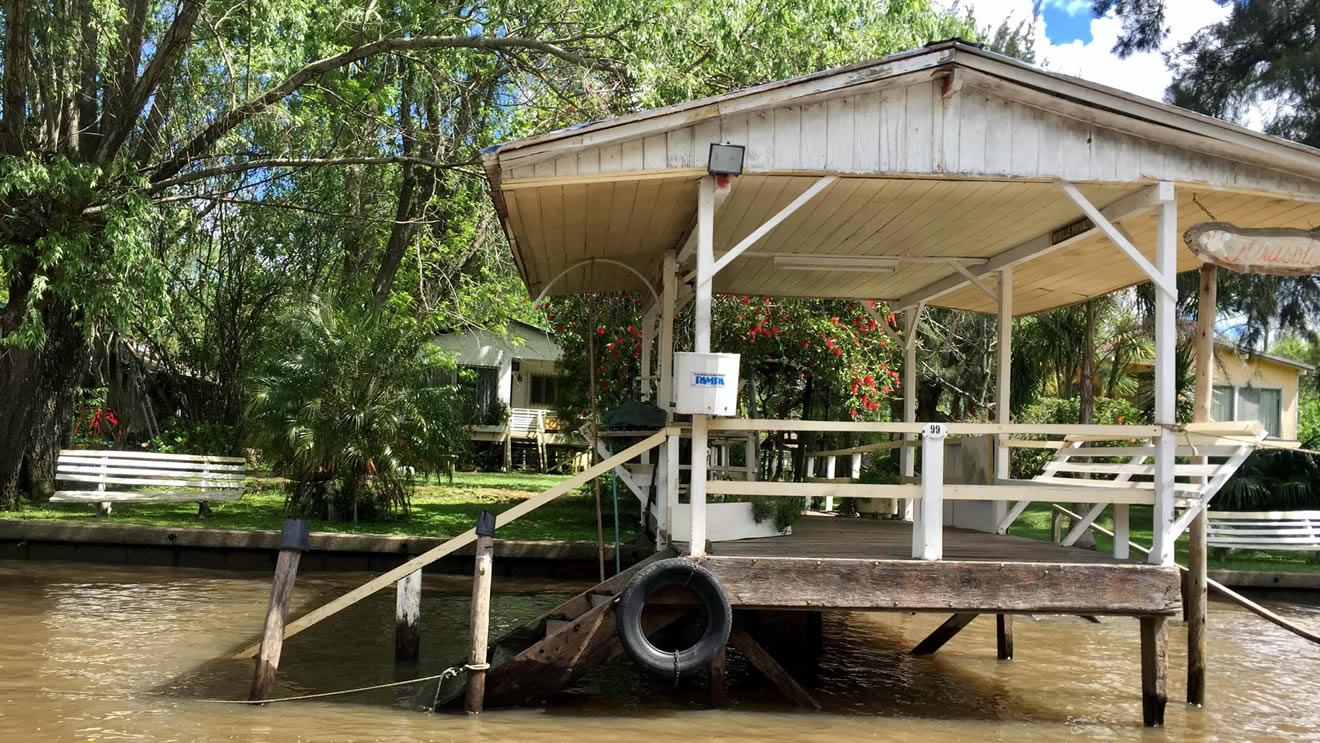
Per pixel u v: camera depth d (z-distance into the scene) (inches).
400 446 545.0
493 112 629.3
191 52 555.5
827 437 556.7
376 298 705.0
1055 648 370.9
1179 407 686.5
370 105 622.8
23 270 538.9
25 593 396.2
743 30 517.0
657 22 501.4
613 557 469.7
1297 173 265.4
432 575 480.4
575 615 295.6
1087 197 282.0
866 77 250.8
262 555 482.6
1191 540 276.4
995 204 290.7
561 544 475.5
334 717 246.2
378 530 516.1
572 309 585.0
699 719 255.1
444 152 604.1
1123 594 251.3
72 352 594.2
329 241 805.2
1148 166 262.8
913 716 267.3
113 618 354.9
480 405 1136.8
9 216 498.0
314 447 519.2
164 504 594.6
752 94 249.3
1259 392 934.4
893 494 256.2
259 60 524.1
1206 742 249.4
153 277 501.0
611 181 254.8
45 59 524.1
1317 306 641.6
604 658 258.2
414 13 553.3
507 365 1152.2
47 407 584.1
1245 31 653.3
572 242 345.7
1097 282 388.8
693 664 239.6
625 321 571.8
